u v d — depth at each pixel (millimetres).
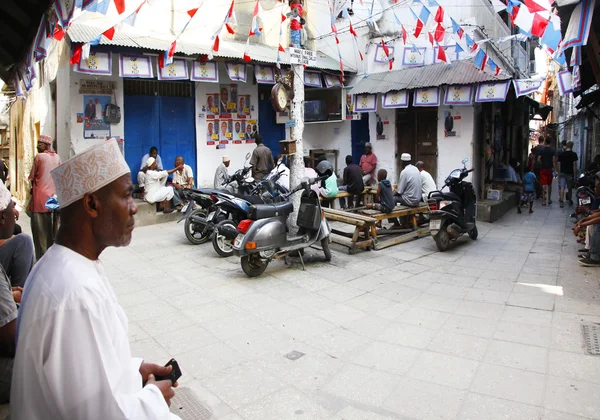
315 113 13586
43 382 1332
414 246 8242
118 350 1463
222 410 3236
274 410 3246
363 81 12555
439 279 6309
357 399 3389
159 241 8461
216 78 10289
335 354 4113
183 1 10500
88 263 1502
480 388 3512
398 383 3611
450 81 10406
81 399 1328
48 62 11367
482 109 11562
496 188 12555
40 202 6707
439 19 8000
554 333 4469
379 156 12945
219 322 4809
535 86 9445
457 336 4453
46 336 1338
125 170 1600
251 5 11719
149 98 10648
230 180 8797
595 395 3375
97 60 8641
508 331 4547
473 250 7969
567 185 13516
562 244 8367
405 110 12312
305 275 6461
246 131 12266
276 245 6320
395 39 12031
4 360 2686
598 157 12164
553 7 5688
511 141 14852
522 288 5867
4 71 9469
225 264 6992
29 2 5355
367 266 6926
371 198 10672
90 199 1521
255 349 4203
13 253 3271
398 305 5312
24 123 14867
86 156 1509
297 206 7293
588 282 6051
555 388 3482
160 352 4133
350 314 5043
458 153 11398
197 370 3814
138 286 5957
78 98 9508
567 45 5316
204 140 11516
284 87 7102
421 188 8875
